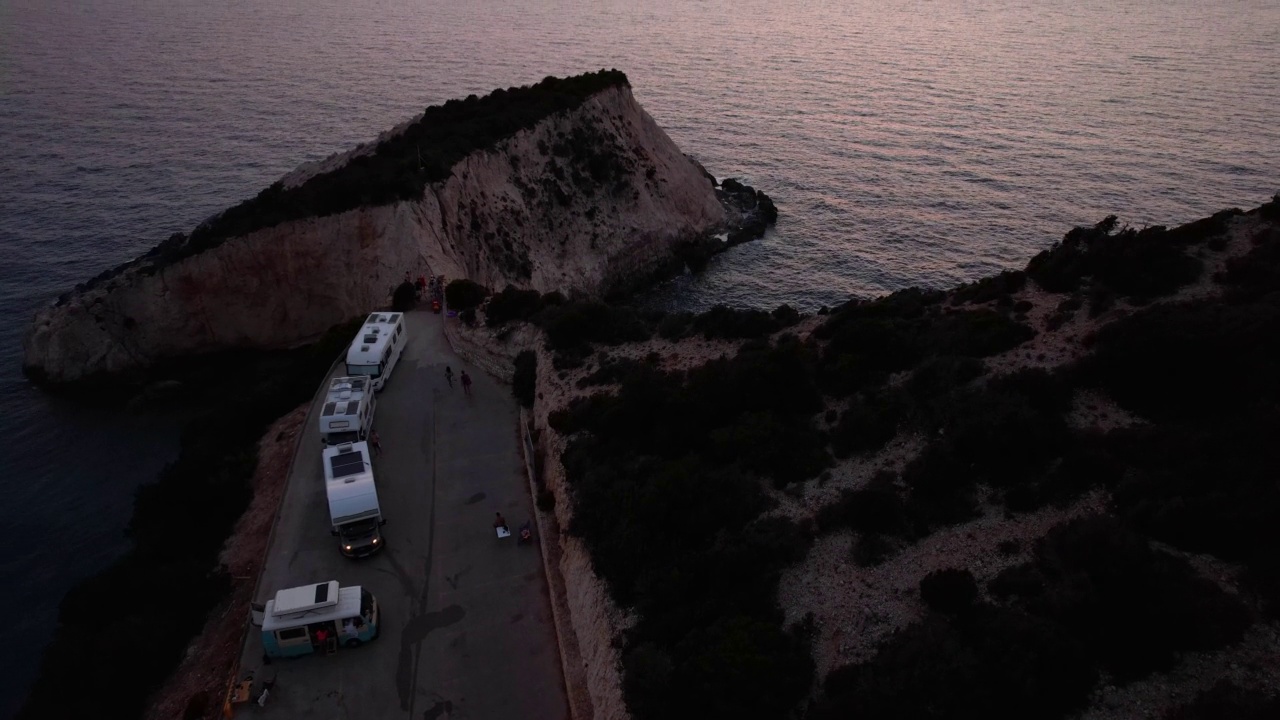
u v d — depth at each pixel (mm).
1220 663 16781
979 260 73000
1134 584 18375
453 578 28797
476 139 66438
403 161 60594
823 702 18266
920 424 26328
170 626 28844
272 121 125625
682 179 80938
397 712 23781
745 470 26750
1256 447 21297
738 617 21062
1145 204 82500
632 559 24578
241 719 23609
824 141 111375
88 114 129000
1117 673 17266
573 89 77750
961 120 119000
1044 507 22094
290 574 29031
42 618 36000
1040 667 17375
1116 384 25062
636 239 72312
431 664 25391
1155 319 25812
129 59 179250
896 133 113938
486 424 37750
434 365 42938
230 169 103188
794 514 24625
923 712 17359
